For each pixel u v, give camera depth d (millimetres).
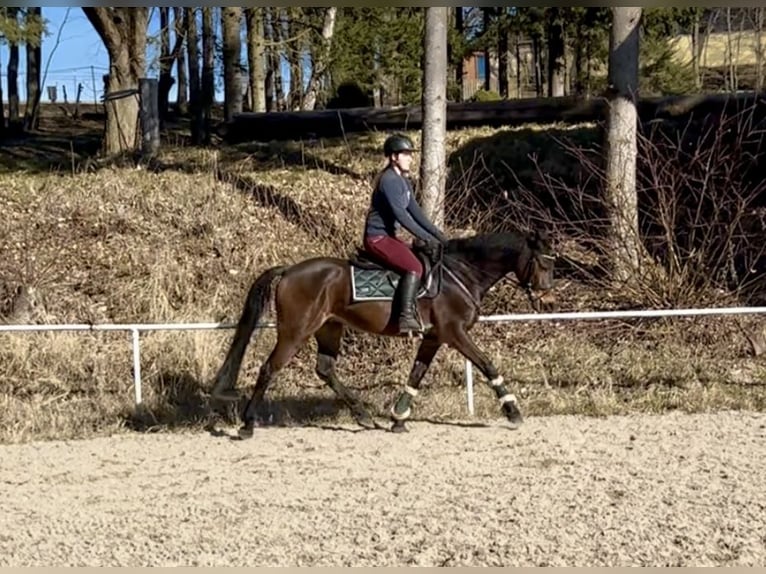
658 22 23062
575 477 7496
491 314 11875
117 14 17719
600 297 12125
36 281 12719
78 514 6895
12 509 7062
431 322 8812
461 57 25750
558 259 12914
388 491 7270
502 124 17797
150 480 7797
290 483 7574
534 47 32344
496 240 8930
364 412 9492
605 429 9109
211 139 20094
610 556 5816
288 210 14781
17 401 10203
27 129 26562
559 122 17531
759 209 12234
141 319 12281
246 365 11117
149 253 13633
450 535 6211
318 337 9414
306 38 24328
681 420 9430
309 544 6145
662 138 14508
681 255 11984
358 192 15289
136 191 15211
